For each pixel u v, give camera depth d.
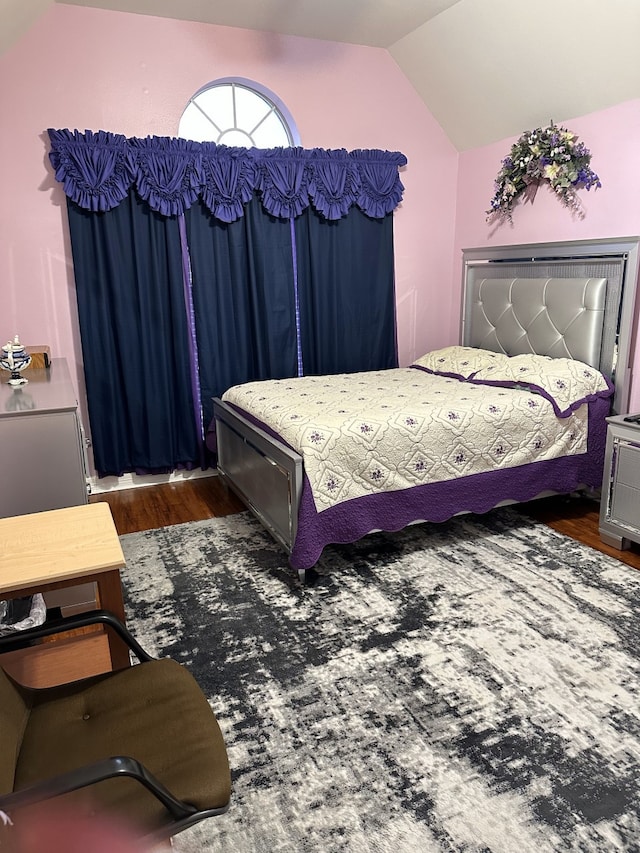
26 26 3.38
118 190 3.69
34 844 1.05
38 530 1.70
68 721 1.36
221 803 1.15
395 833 1.56
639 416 3.14
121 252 3.84
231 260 4.12
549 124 3.86
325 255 4.38
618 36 3.09
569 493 3.77
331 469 2.78
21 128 3.56
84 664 2.11
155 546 3.24
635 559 3.00
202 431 4.29
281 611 2.59
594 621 2.46
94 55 3.62
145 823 1.09
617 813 1.60
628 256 3.37
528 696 2.04
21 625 2.16
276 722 1.95
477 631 2.41
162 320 3.99
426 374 4.18
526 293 4.00
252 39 3.96
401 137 4.53
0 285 3.70
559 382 3.37
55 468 2.42
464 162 4.66
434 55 4.07
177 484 4.25
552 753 1.80
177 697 1.40
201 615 2.58
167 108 3.85
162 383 4.07
